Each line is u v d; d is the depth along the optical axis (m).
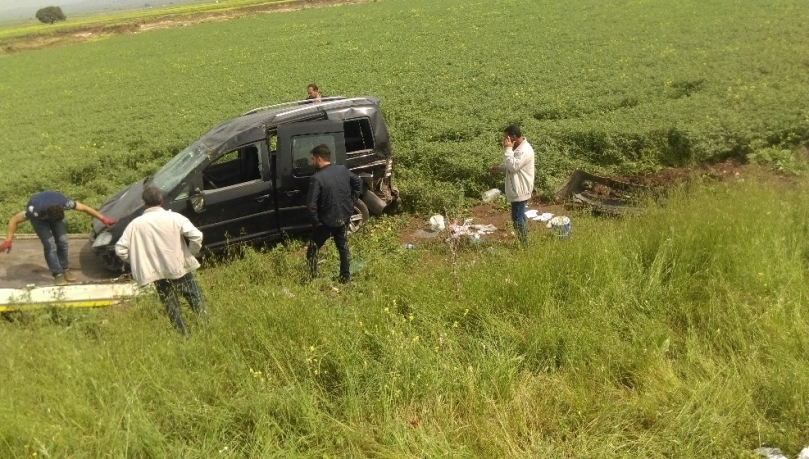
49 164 14.45
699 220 6.90
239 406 4.69
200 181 8.80
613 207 9.39
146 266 6.13
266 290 6.49
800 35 20.52
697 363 5.08
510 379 4.88
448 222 8.84
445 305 5.98
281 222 9.35
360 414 4.68
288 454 4.24
